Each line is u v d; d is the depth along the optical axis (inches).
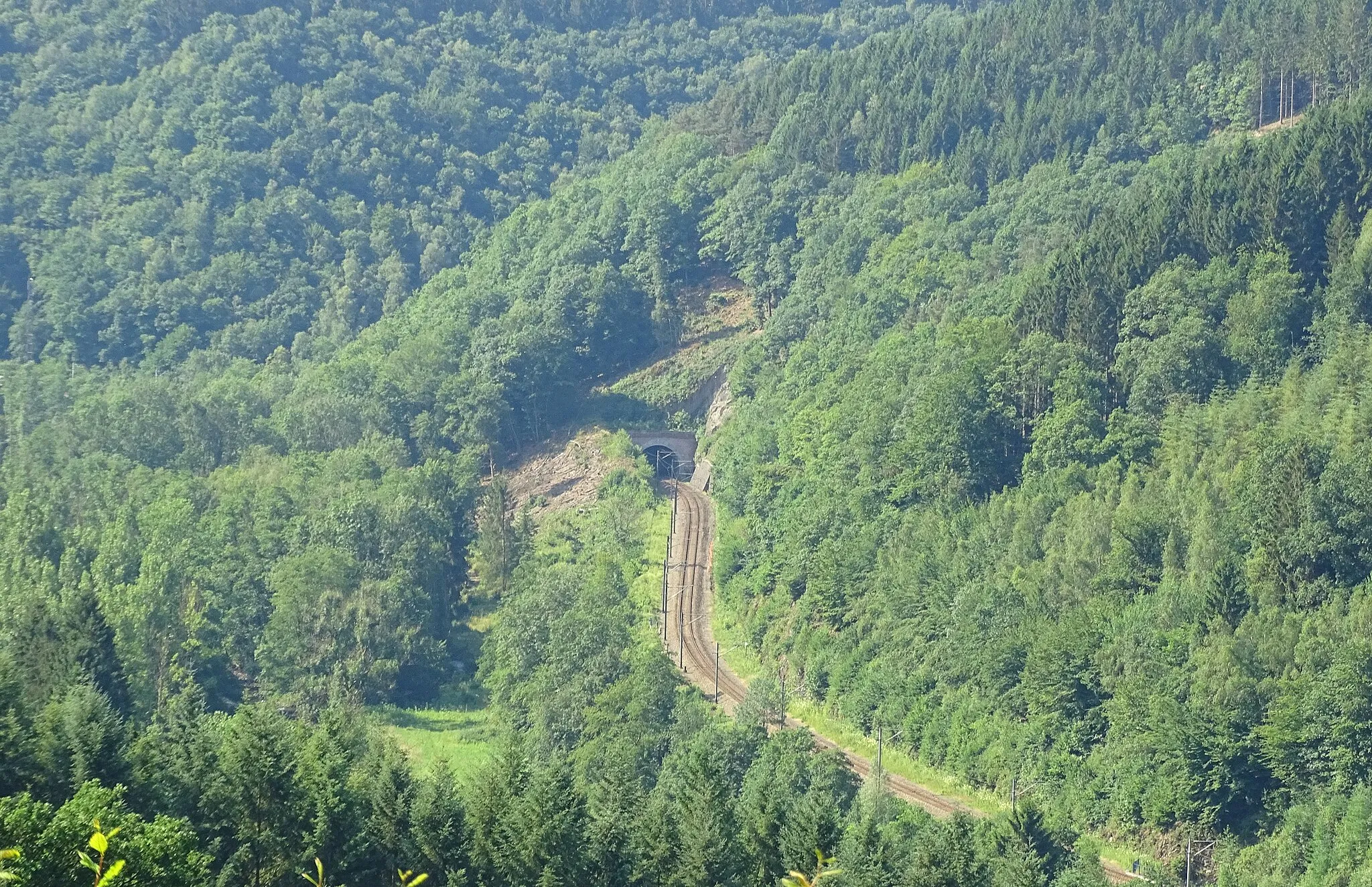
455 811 5251.0
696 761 5605.3
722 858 5162.4
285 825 5103.3
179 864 4234.7
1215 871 6072.8
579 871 5132.9
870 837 5275.6
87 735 5083.7
